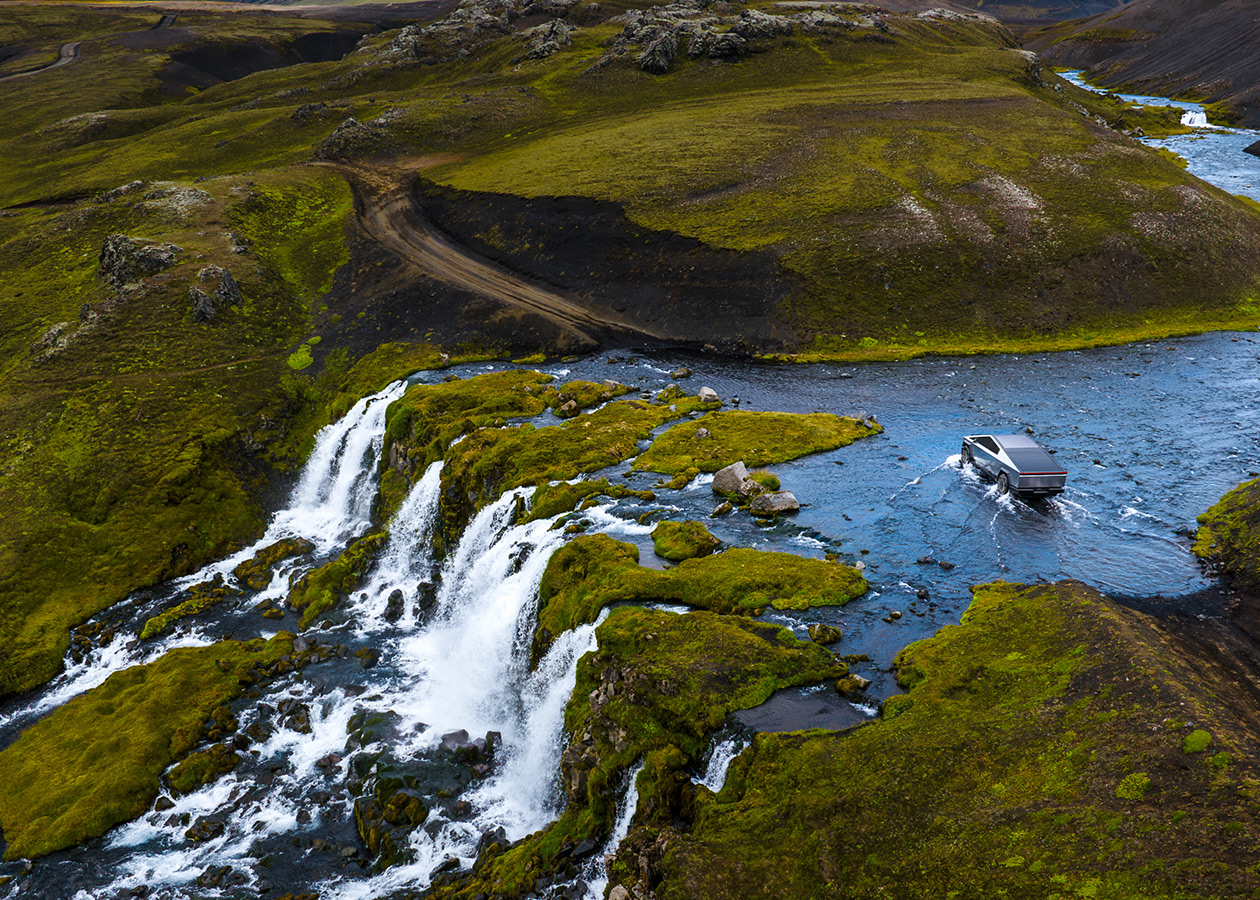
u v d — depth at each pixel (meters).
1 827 40.78
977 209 100.00
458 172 135.62
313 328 95.56
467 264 107.19
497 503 53.78
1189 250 92.50
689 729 29.59
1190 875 20.08
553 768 36.31
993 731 26.80
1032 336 82.94
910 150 120.00
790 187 109.19
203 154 172.62
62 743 45.97
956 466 53.28
